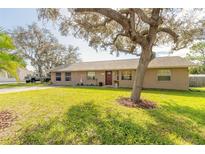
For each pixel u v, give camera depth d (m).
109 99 9.49
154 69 17.00
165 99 10.34
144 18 7.60
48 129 4.86
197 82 22.86
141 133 4.77
